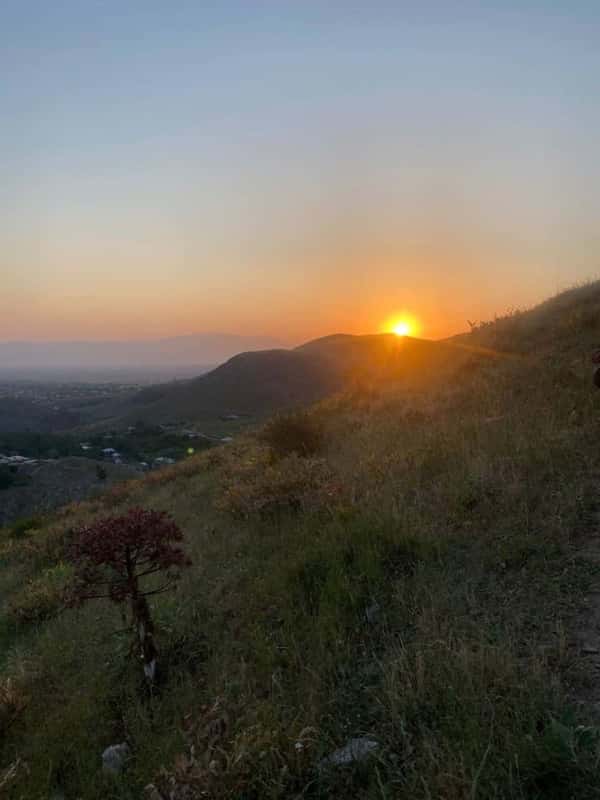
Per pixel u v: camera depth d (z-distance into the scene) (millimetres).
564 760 2391
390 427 9578
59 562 9688
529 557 4258
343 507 6074
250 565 5922
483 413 8266
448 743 2674
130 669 4781
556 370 9000
